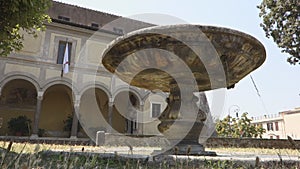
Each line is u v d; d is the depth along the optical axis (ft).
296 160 12.73
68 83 65.05
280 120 148.77
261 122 164.04
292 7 47.16
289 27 48.01
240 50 12.89
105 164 11.37
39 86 63.00
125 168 10.64
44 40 66.03
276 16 49.34
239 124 71.05
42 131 66.28
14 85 70.69
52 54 66.03
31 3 18.69
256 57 14.07
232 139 46.96
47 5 21.48
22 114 70.85
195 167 11.12
